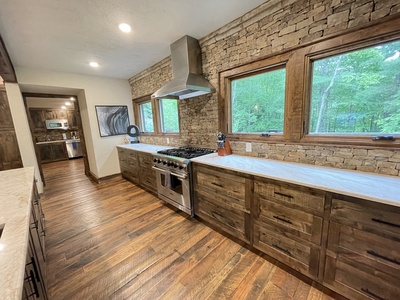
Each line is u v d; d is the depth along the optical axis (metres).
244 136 2.33
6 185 1.59
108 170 4.32
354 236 1.15
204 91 2.44
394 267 1.03
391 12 1.23
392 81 1.36
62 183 4.18
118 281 1.53
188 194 2.38
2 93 3.03
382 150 1.38
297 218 1.41
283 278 1.50
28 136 3.29
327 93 1.68
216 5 1.77
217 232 2.16
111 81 4.17
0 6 1.56
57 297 1.39
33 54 2.59
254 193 1.67
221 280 1.50
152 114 4.04
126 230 2.25
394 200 0.97
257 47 1.98
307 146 1.78
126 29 2.12
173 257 1.78
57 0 1.56
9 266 0.63
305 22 1.62
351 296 1.22
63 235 2.18
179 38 2.44
